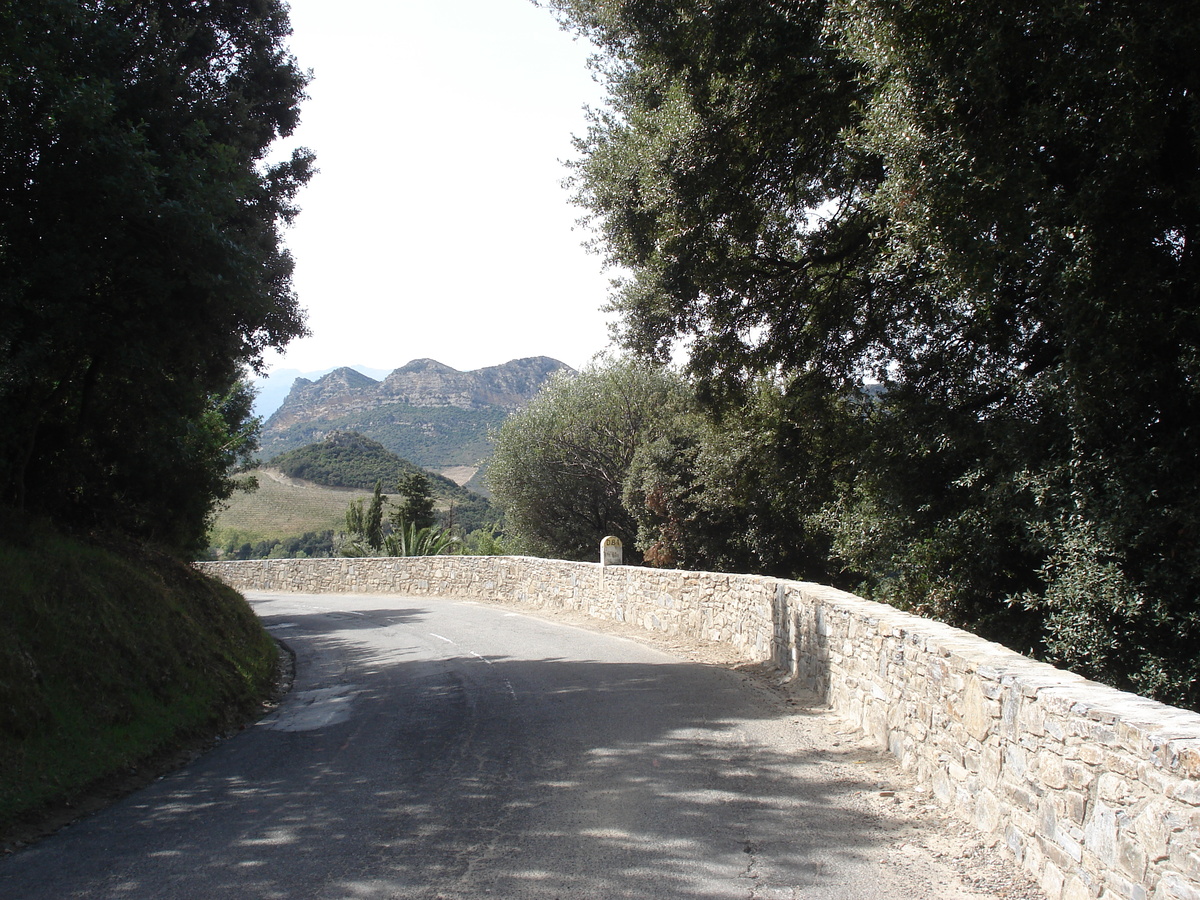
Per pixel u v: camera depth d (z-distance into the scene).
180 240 8.46
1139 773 3.33
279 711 10.01
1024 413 9.80
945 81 8.11
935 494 11.72
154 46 10.05
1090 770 3.68
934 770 5.55
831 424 14.23
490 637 16.39
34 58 7.55
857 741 6.98
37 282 7.99
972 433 10.54
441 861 4.53
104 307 8.77
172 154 9.48
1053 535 8.91
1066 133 8.06
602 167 13.22
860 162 11.38
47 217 8.33
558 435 31.52
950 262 8.20
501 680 11.00
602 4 11.95
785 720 7.87
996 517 9.80
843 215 13.08
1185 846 3.00
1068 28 7.60
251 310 9.66
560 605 21.00
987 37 7.96
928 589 11.38
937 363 12.10
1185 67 7.59
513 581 24.27
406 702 9.83
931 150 8.15
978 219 7.97
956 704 5.25
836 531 14.27
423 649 15.12
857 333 13.66
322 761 7.11
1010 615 10.45
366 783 6.25
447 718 8.64
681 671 11.02
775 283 13.55
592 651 13.57
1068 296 8.21
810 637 9.18
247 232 10.90
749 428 15.69
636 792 5.73
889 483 11.94
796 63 10.84
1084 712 3.75
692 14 10.84
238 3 11.47
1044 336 10.16
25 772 5.85
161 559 12.34
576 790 5.82
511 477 32.12
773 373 14.77
